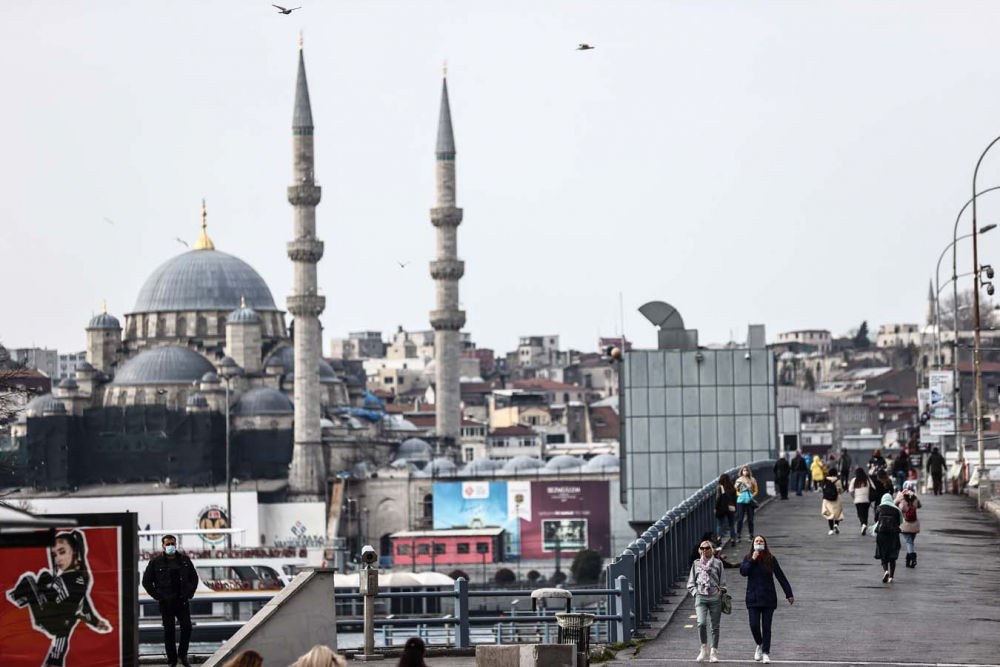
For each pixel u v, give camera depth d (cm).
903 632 5266
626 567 5319
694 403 11944
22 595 3522
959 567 6962
